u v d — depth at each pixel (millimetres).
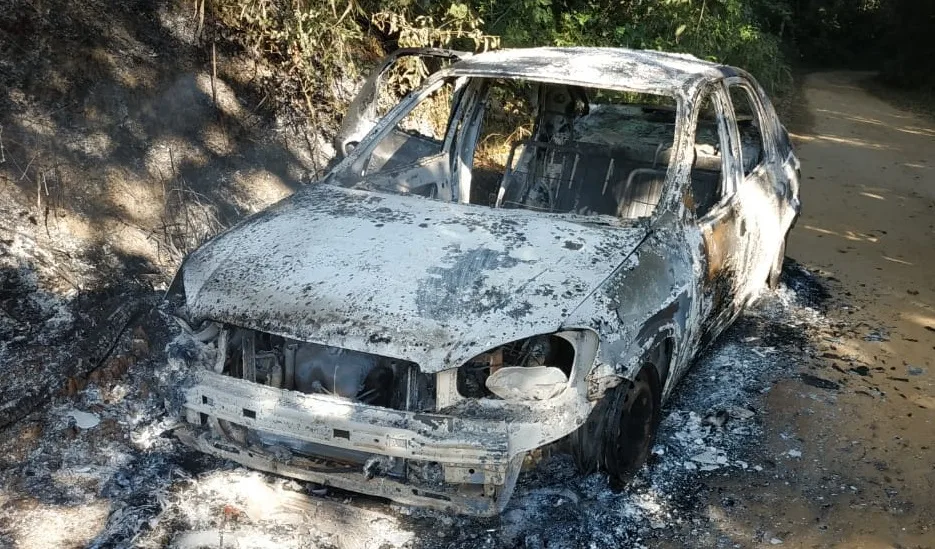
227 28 6945
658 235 3639
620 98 7992
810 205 8664
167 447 3686
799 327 5383
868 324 5492
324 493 3375
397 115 4473
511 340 2939
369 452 2938
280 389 3021
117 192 5227
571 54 4602
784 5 19109
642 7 10758
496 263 3262
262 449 3201
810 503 3576
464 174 5016
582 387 3049
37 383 3900
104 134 5496
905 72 23203
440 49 5285
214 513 3250
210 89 6422
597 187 5227
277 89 6941
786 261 6707
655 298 3393
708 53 11469
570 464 3688
